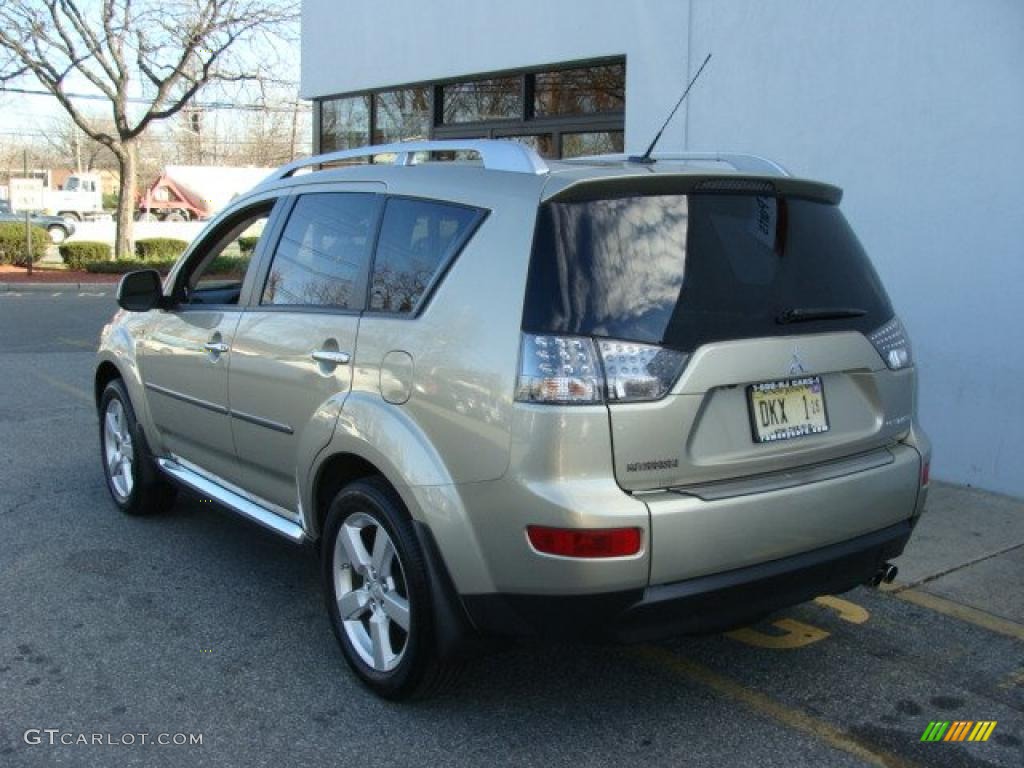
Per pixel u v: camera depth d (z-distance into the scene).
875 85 6.32
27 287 23.45
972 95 5.86
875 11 6.27
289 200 4.39
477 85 10.09
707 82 7.35
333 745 3.31
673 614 2.99
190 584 4.69
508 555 2.99
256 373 4.15
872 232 6.43
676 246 3.14
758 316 3.18
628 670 3.88
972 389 6.06
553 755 3.26
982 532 5.40
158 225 40.78
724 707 3.60
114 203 66.12
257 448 4.24
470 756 3.25
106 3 25.70
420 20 10.22
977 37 5.80
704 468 3.04
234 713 3.51
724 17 7.18
